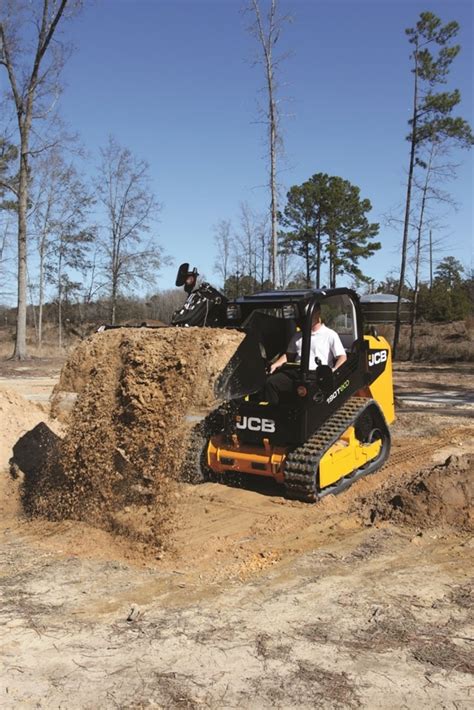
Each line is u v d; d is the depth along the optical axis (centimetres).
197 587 420
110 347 546
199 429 644
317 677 310
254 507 587
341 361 629
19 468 646
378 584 423
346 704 288
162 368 516
